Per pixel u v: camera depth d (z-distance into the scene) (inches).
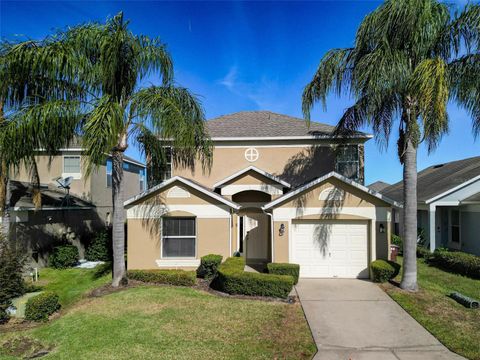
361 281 498.0
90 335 304.0
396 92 429.7
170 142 532.1
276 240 525.3
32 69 406.9
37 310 375.2
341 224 527.5
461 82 423.8
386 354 279.1
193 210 551.2
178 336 300.4
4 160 415.2
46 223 657.6
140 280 489.7
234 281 424.8
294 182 706.2
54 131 411.2
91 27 427.2
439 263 603.5
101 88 446.9
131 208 555.5
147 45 457.1
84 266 659.4
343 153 705.6
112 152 461.7
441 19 413.7
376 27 418.0
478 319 350.3
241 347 282.7
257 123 786.8
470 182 693.9
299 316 357.1
